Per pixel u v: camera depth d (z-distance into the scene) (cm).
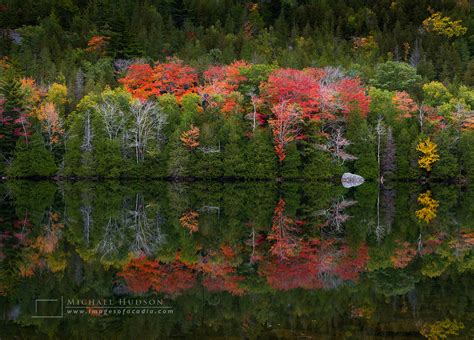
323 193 6475
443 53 12069
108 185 7056
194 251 2994
